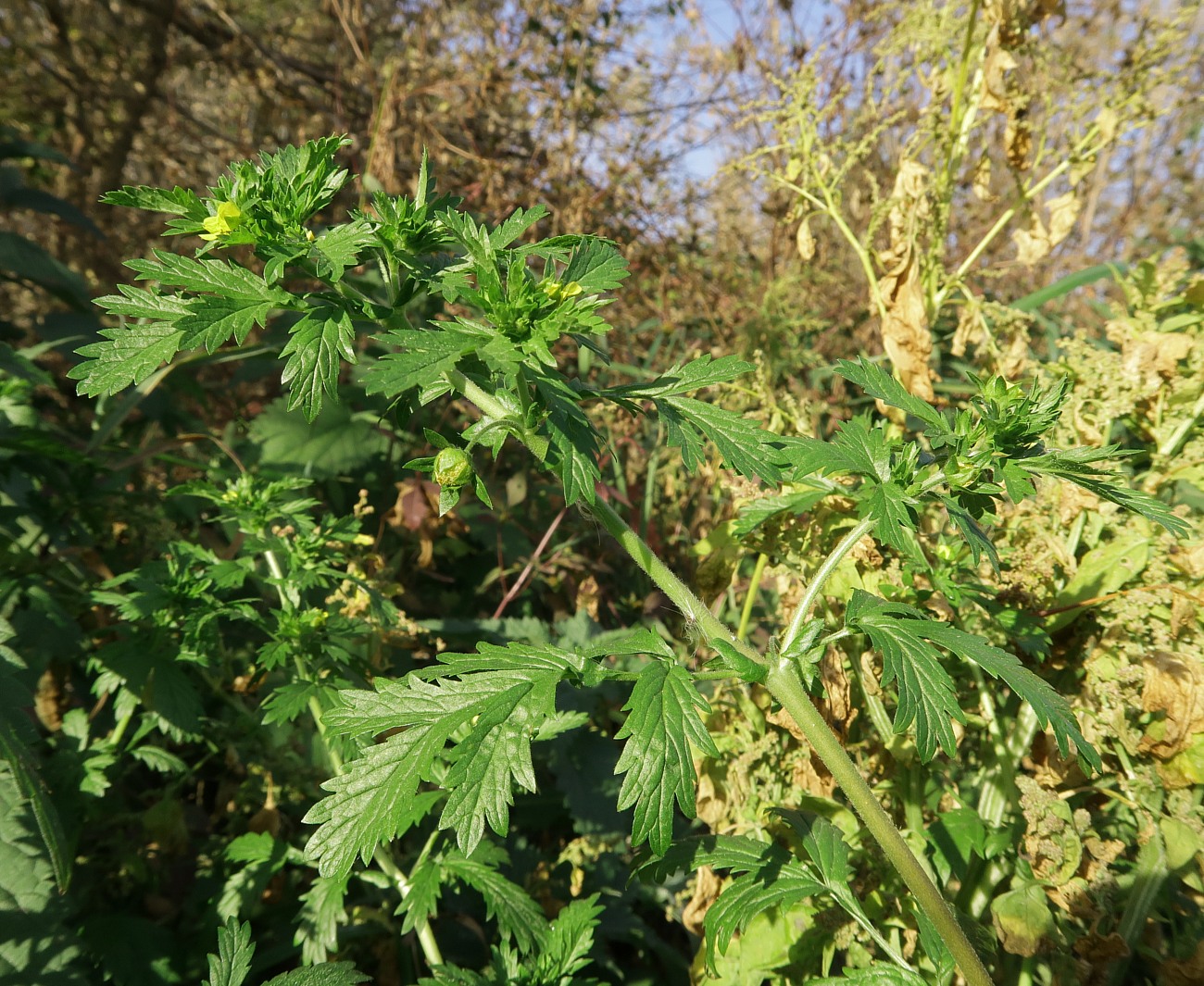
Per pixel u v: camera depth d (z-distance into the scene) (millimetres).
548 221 4363
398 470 3254
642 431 3152
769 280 3664
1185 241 3252
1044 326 2873
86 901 1847
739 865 1285
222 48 5363
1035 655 1545
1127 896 1471
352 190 4523
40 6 5336
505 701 1006
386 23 5488
